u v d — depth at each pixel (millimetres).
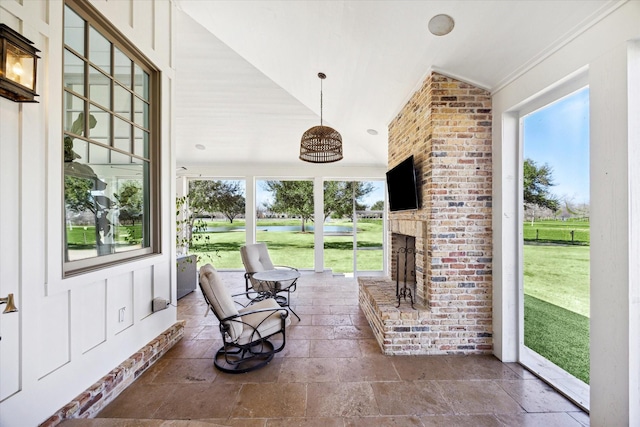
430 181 2916
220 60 4098
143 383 2359
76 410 1833
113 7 2209
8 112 1525
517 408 2094
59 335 1794
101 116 2264
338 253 7035
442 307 2904
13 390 1538
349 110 4625
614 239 1716
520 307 2742
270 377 2467
